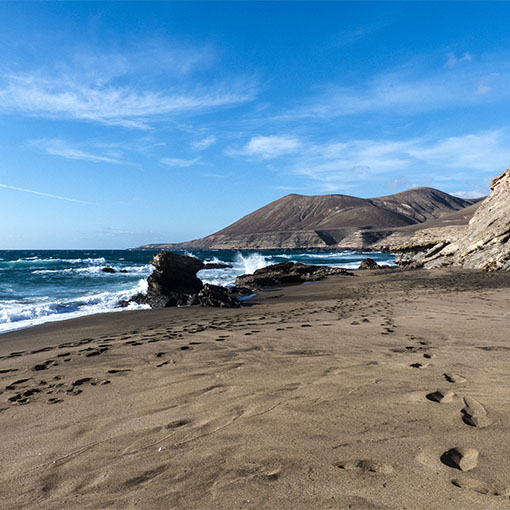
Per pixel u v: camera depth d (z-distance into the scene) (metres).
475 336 5.23
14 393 3.96
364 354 4.56
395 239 155.50
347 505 1.75
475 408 2.77
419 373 3.68
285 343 5.43
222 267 41.81
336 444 2.34
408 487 1.86
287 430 2.58
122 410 3.25
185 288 16.69
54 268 38.47
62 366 4.96
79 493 2.04
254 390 3.47
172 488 2.00
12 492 2.10
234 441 2.48
